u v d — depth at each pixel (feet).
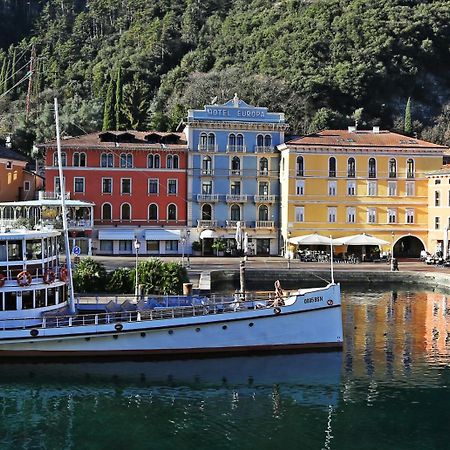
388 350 110.22
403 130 435.53
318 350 107.14
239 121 258.37
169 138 259.39
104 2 606.14
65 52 517.14
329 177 253.44
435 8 526.98
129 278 143.02
